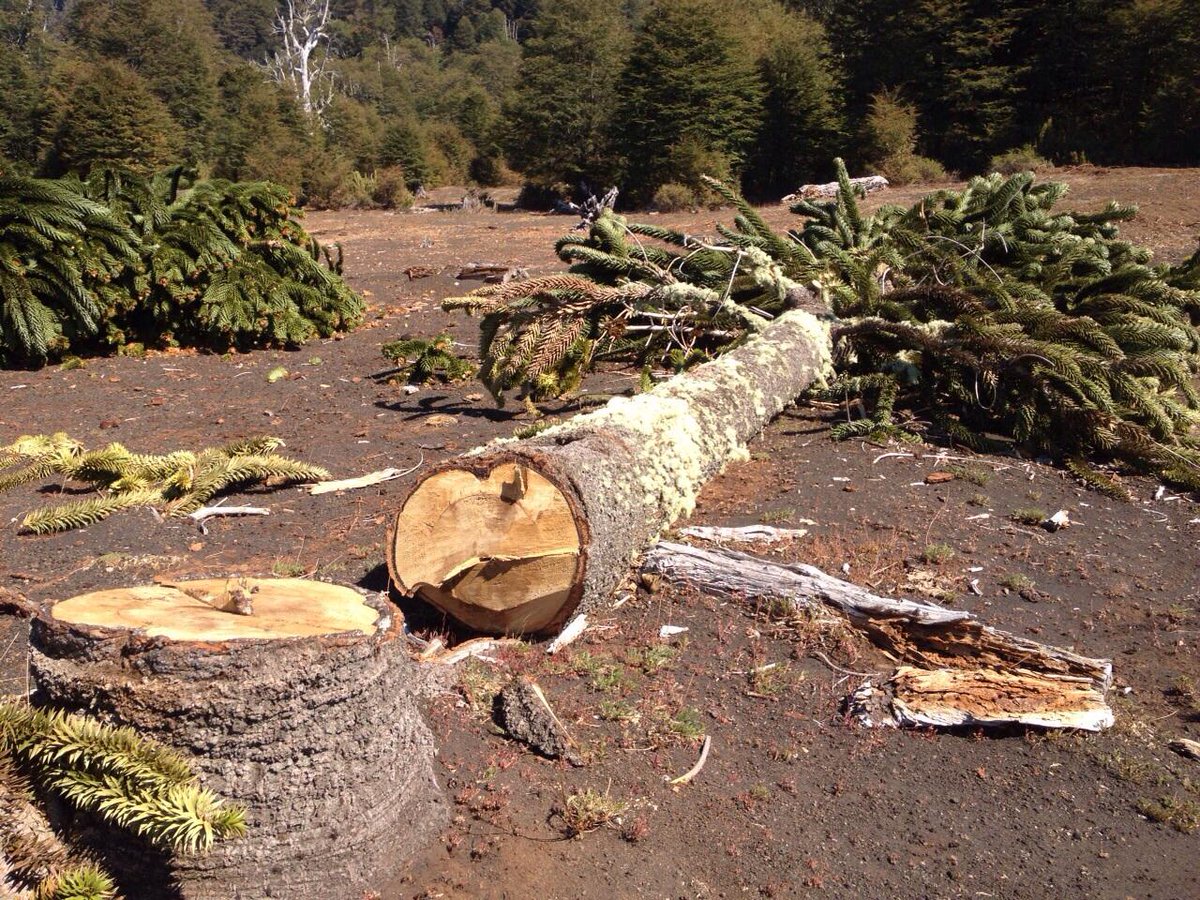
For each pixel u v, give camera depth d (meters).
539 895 2.98
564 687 3.93
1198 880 3.06
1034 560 4.95
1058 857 3.17
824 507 5.57
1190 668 4.05
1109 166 27.92
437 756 3.51
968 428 7.10
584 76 37.28
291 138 49.75
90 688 2.70
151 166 40.97
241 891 2.82
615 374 8.91
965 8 33.19
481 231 23.75
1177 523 5.47
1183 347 7.08
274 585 3.27
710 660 4.12
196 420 7.90
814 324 7.55
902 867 3.15
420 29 157.00
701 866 3.14
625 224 8.94
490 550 4.14
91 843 2.77
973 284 8.04
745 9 50.38
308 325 10.86
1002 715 3.67
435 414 7.75
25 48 85.75
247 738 2.74
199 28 97.62
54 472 6.34
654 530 4.83
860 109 33.72
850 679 3.98
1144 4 30.59
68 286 9.80
